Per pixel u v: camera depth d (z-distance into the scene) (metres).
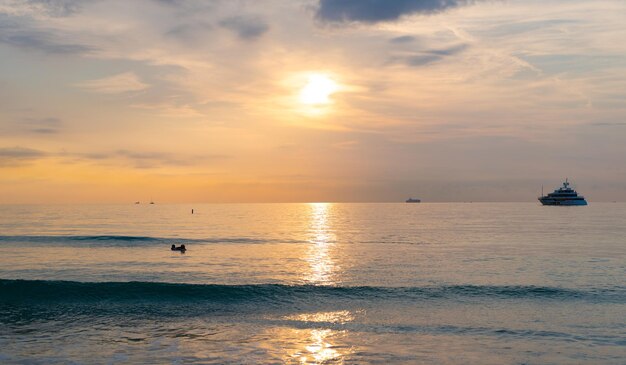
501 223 113.75
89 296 28.48
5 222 118.38
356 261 45.19
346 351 18.67
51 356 17.92
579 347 19.00
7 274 37.62
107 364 17.03
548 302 27.02
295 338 20.53
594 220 127.69
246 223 119.06
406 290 30.03
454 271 38.50
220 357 17.92
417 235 76.88
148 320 23.97
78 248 56.59
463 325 22.50
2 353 18.30
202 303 27.42
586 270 38.31
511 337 20.47
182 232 84.81
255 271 39.19
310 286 30.19
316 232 85.56
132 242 63.94
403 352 18.55
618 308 25.56
